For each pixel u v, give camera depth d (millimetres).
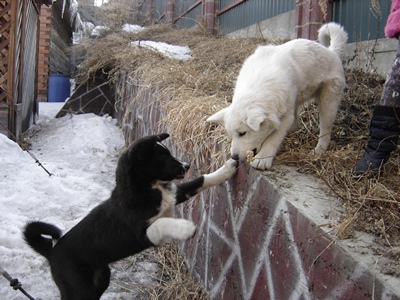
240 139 1562
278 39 3855
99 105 5816
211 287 1762
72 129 4902
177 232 1317
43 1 5777
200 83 2848
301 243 1071
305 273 1042
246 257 1420
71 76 11953
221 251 1660
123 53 5086
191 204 2111
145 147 1416
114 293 1903
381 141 1357
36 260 2098
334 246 938
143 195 1440
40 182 3033
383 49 2654
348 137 1853
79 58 8617
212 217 1790
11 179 3070
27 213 2607
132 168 1431
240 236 1480
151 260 2195
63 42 11492
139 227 1436
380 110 1363
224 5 6012
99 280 1653
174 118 2295
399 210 1123
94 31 7902
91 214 1605
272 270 1225
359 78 2537
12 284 1567
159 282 2016
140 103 3703
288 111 1615
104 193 2998
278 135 1564
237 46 4039
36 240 1603
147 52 4605
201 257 1907
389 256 887
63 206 2732
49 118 6035
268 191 1290
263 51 1821
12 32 4023
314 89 1821
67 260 1529
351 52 3006
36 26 5555
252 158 1437
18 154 3717
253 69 1729
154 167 1437
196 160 1964
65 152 4215
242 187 1498
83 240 1542
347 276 888
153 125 3094
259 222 1332
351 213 1084
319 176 1350
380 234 1001
